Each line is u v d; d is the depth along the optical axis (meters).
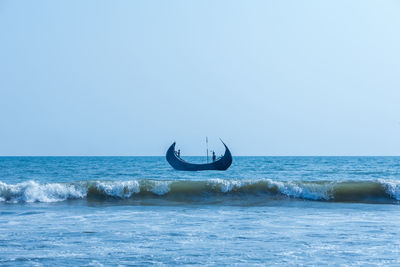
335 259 24.09
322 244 27.53
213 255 24.94
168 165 182.88
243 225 34.19
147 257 24.52
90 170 133.25
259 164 198.50
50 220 36.41
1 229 32.31
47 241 28.33
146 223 35.03
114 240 28.70
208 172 116.50
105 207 44.53
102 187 49.81
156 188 50.75
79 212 41.03
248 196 50.38
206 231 31.69
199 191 50.72
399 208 43.88
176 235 30.27
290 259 24.09
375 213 40.66
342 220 36.62
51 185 49.19
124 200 49.09
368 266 22.81
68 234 30.50
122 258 24.31
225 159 110.31
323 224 34.66
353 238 29.23
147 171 125.44
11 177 101.56
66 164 198.50
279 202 47.88
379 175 110.69
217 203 47.38
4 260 23.84
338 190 49.66
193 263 23.39
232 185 51.12
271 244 27.58
